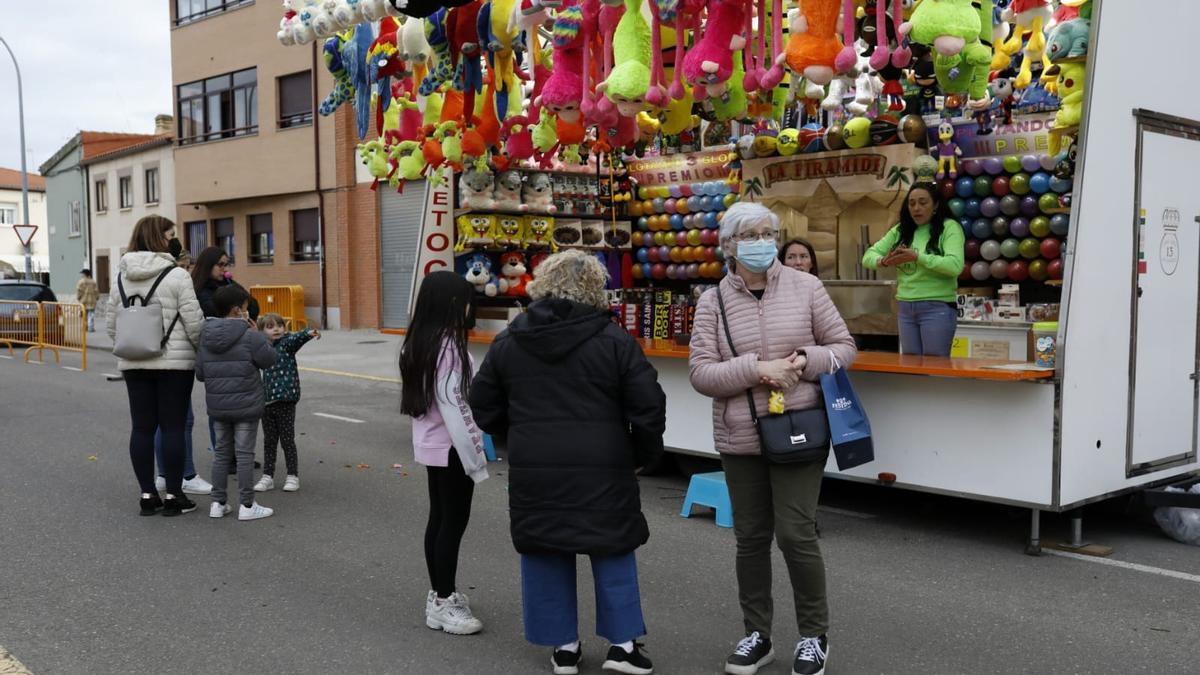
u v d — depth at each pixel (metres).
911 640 4.43
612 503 3.83
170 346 6.65
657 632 4.59
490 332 9.66
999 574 5.37
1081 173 5.54
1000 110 8.33
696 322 4.21
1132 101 5.89
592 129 9.06
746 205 4.12
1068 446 5.55
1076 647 4.32
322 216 23.62
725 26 5.58
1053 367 5.50
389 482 7.91
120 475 8.18
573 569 4.07
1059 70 6.37
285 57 24.02
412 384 4.46
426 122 8.53
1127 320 5.95
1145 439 6.15
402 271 22.17
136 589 5.28
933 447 5.98
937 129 8.72
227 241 27.23
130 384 6.78
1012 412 5.64
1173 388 6.37
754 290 4.14
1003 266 8.52
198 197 26.95
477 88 7.38
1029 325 8.11
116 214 32.84
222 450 6.74
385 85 8.25
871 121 8.62
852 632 4.53
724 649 4.39
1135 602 4.89
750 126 9.77
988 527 6.36
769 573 4.14
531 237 9.90
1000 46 7.30
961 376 5.58
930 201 6.75
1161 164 6.14
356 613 4.91
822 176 9.09
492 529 6.45
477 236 9.48
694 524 6.53
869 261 7.16
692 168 10.14
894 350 8.81
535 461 3.84
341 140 22.81
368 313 22.98
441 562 4.59
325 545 6.11
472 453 4.43
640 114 7.54
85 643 4.51
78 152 34.94
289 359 7.56
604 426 3.84
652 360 7.59
